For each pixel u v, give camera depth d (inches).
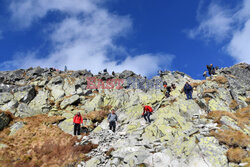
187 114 696.4
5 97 971.3
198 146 446.6
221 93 828.6
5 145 627.2
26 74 1326.3
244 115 685.9
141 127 690.2
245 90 916.6
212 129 512.4
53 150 604.7
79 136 716.7
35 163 530.9
